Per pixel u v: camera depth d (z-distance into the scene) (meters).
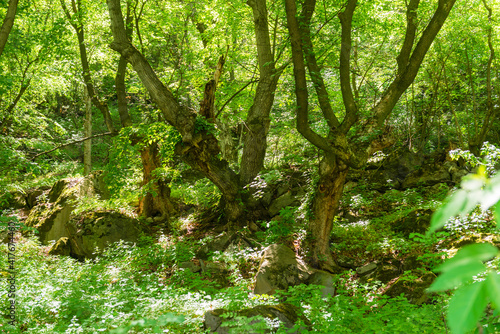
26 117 15.02
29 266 8.69
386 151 13.78
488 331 2.43
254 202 11.45
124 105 13.23
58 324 5.26
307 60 8.63
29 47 12.55
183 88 13.48
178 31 13.95
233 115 15.38
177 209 14.22
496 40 13.82
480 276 3.79
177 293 6.15
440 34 12.98
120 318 4.89
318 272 7.90
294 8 7.52
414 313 4.60
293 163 13.26
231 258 8.83
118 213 12.08
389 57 13.79
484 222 7.27
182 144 10.07
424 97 15.73
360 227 10.09
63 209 13.33
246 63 15.00
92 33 13.91
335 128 7.96
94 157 23.72
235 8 12.59
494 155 7.55
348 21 7.96
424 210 9.57
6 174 11.87
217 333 4.79
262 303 5.70
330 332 4.47
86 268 9.19
